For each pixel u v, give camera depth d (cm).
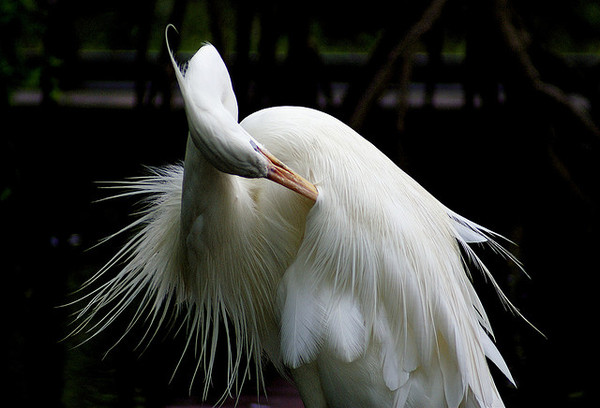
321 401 536
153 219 579
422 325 505
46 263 1225
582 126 1132
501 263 1166
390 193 522
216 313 553
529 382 834
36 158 1472
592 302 1077
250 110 1408
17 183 1371
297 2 1394
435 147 1617
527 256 1298
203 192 496
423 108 1543
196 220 510
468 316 529
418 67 1792
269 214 530
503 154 1310
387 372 504
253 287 548
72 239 1345
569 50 2034
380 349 506
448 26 1443
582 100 1577
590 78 1281
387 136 1385
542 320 1018
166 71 1346
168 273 562
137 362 869
